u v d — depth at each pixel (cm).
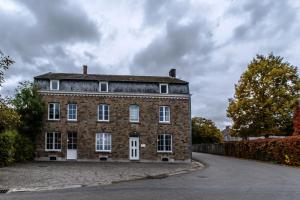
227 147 5066
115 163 3475
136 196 1360
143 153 3772
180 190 1538
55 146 3684
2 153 2711
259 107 4231
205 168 2872
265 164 3244
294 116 4059
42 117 3638
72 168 2730
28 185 1723
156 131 3819
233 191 1498
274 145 3412
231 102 4534
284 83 4250
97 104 3778
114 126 3775
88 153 3703
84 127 3731
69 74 4028
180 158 3794
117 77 4009
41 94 3691
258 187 1638
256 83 4328
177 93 3878
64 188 1645
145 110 3834
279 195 1372
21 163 3175
